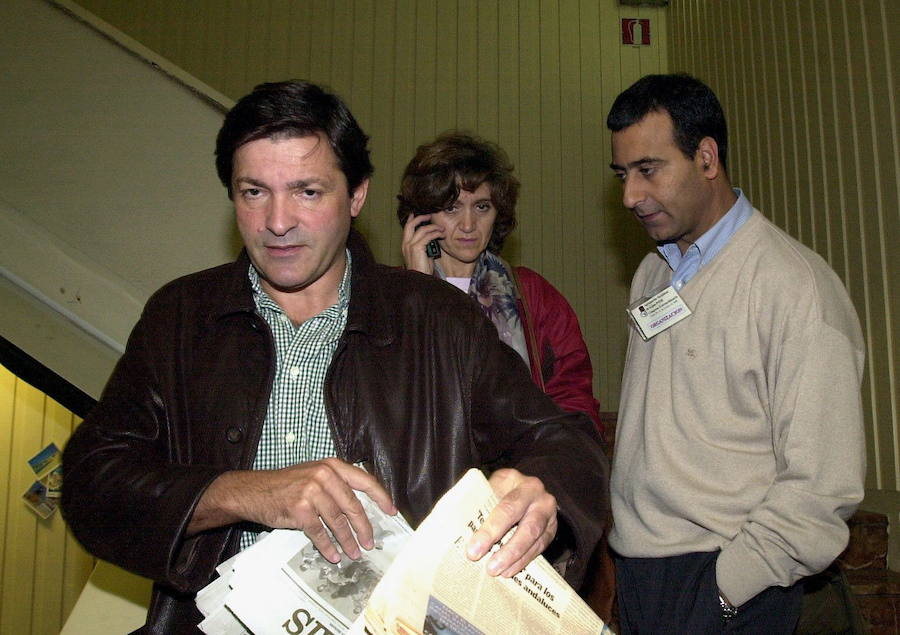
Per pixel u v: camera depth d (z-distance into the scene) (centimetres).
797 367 129
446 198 177
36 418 369
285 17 441
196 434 96
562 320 188
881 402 249
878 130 258
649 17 459
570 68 452
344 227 98
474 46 449
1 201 203
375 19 446
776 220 327
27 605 361
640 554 144
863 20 268
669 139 145
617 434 159
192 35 435
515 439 100
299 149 90
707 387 141
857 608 150
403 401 100
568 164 446
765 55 339
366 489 78
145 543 80
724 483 137
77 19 217
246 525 93
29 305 195
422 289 108
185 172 215
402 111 441
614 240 442
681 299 147
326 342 101
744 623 132
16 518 364
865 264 263
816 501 124
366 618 66
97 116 215
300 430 97
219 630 77
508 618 72
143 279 208
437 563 70
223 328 101
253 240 94
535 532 76
